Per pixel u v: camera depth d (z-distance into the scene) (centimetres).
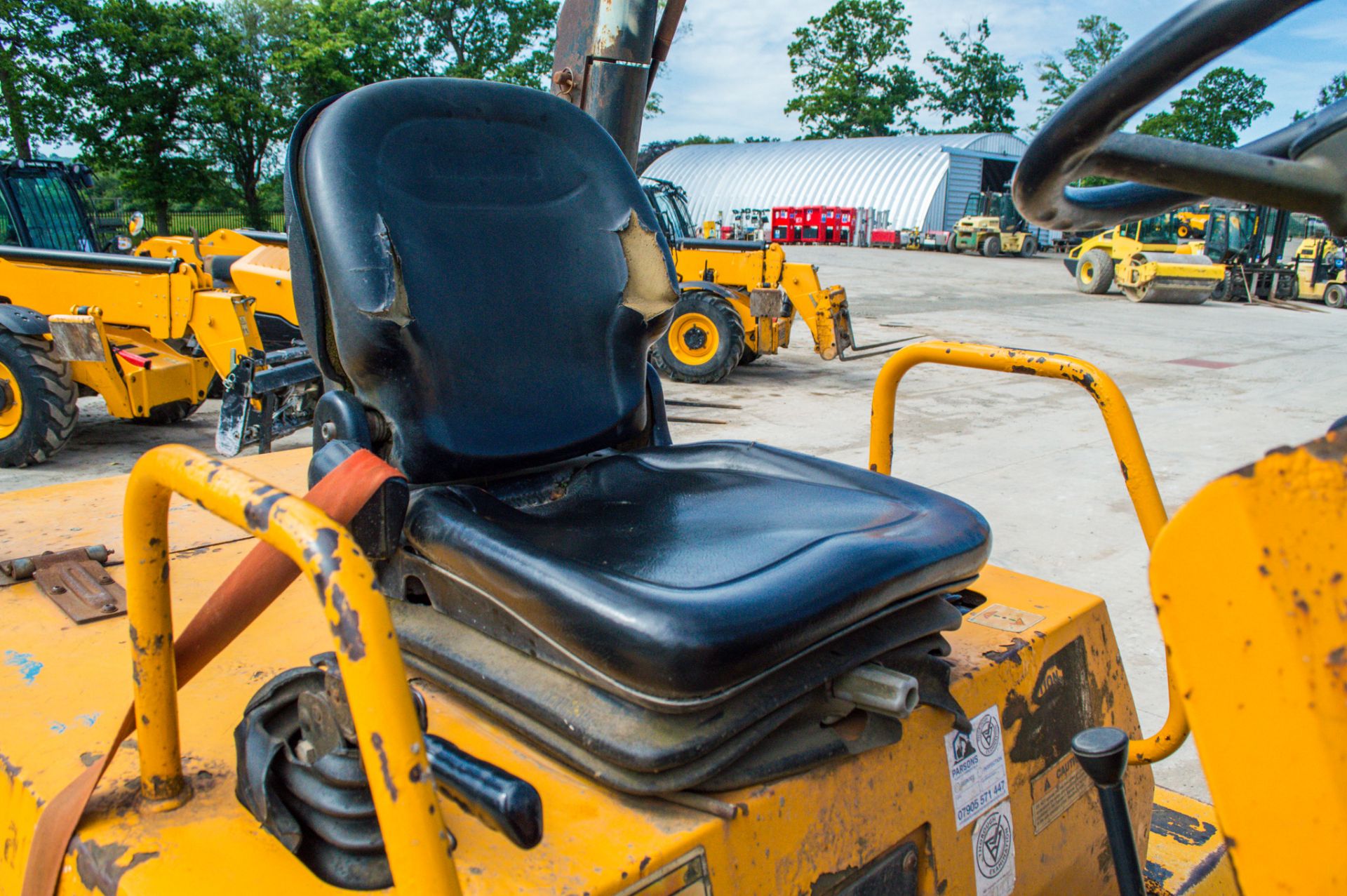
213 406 801
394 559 136
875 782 122
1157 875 180
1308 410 830
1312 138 70
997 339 1241
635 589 109
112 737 122
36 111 2316
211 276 670
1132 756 154
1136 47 65
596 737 107
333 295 143
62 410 579
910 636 127
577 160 170
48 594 157
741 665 104
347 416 144
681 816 106
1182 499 550
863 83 5619
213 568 169
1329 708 48
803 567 116
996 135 3847
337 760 94
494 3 2955
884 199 3669
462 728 122
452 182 156
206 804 108
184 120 2605
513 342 157
